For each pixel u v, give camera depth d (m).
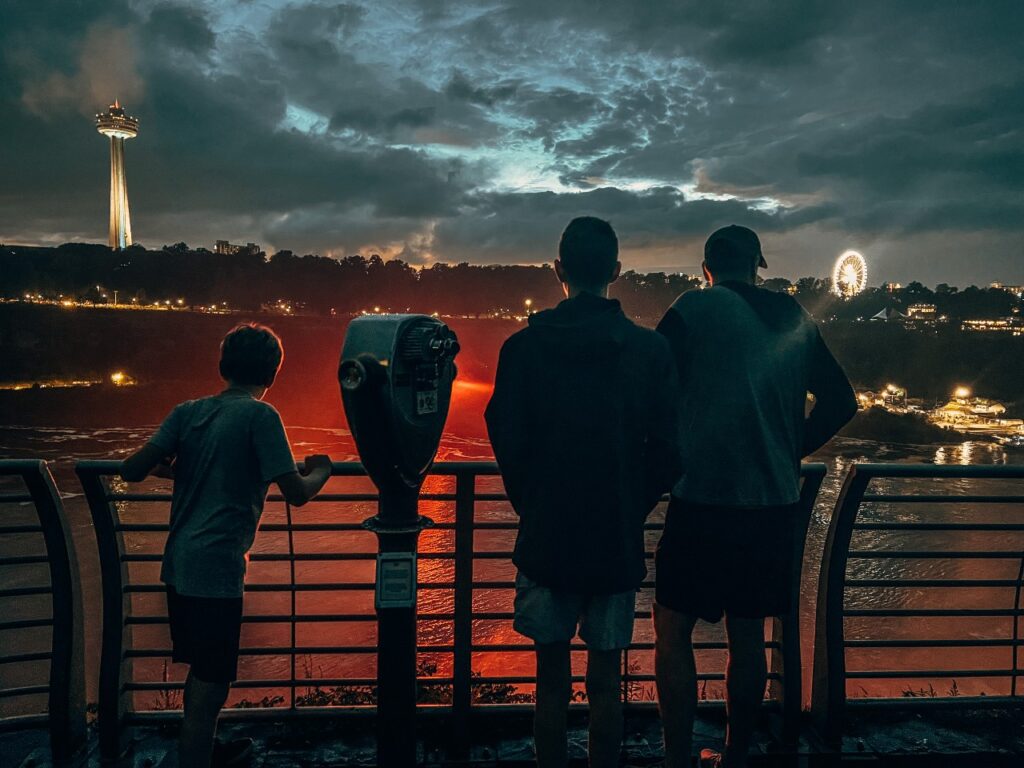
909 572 47.03
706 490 2.13
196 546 2.12
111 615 2.55
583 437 1.85
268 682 2.68
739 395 2.11
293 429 117.19
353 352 1.74
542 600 1.94
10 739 2.62
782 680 2.65
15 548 48.22
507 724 2.72
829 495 64.69
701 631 34.03
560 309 1.94
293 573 2.70
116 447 97.31
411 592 1.90
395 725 1.90
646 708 2.78
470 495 2.59
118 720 2.52
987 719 2.84
